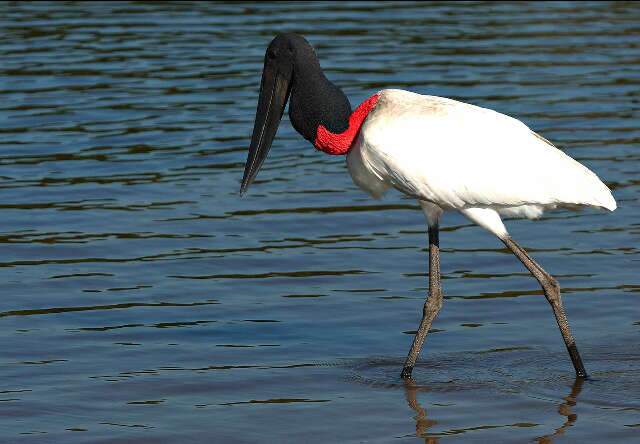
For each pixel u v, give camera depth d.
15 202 16.11
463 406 10.27
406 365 10.95
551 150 10.84
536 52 24.31
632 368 11.07
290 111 11.20
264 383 10.74
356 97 20.45
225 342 11.73
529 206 10.96
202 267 13.86
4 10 28.58
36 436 9.52
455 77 22.16
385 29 26.55
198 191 16.70
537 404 10.29
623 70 22.81
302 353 11.48
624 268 13.72
